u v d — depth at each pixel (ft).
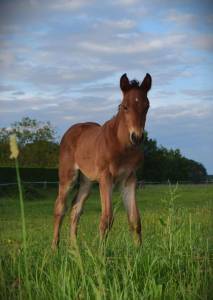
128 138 27.53
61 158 34.91
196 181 235.81
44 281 16.29
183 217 27.20
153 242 21.18
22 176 130.72
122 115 27.68
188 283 16.16
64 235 35.73
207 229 25.02
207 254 18.65
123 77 27.76
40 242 27.63
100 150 29.07
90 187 34.19
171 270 16.99
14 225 49.75
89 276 14.79
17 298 15.08
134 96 26.76
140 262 17.21
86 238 28.02
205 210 45.09
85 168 31.94
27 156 147.95
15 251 19.61
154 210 64.95
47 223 53.88
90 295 14.37
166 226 20.65
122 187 28.91
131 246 20.34
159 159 215.10
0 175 121.08
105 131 29.17
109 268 16.78
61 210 34.17
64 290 14.25
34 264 18.16
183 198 94.32
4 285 15.69
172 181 222.89
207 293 15.11
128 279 15.31
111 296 13.96
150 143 213.87
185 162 230.48
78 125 35.04
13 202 97.30
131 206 28.02
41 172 138.21
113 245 20.51
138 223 27.32
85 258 18.01
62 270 15.84
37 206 90.84
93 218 59.77
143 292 14.52
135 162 28.63
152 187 158.81
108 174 28.84
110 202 28.43
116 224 39.14
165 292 14.85
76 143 33.45
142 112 26.66
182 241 20.42
